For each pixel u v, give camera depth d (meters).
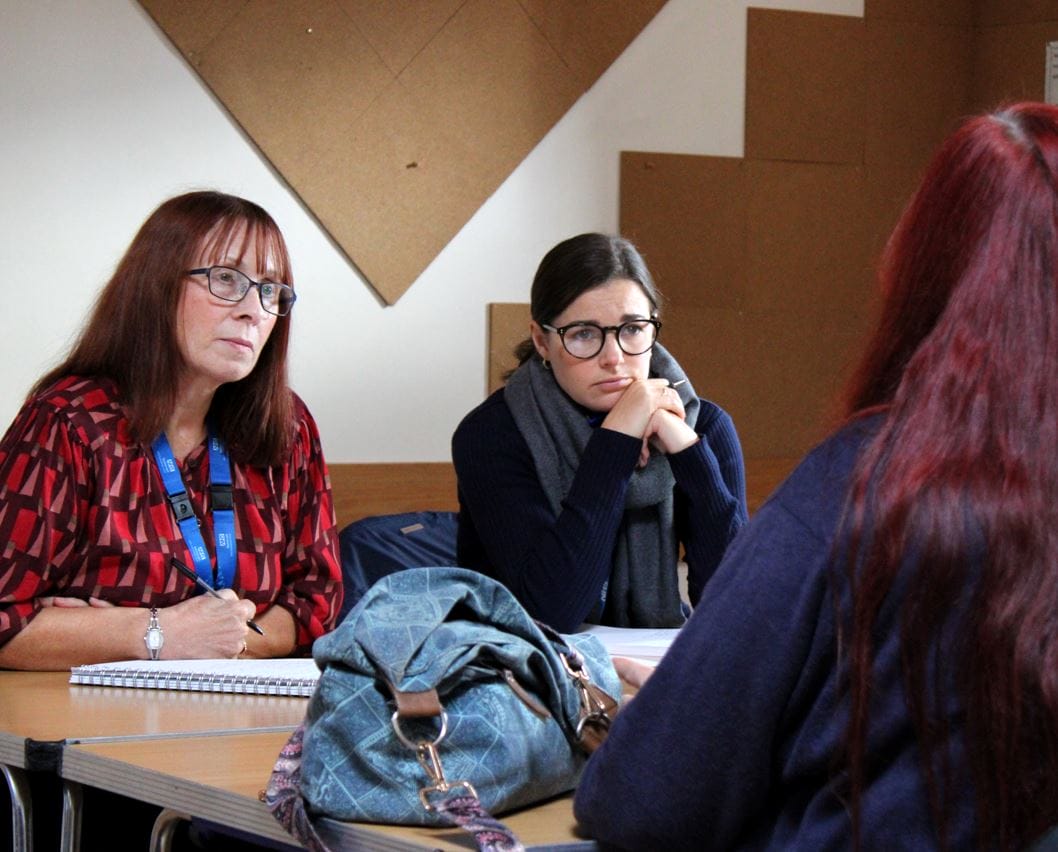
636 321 2.77
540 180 4.84
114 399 2.44
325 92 4.53
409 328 4.70
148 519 2.42
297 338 4.57
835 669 1.16
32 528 2.33
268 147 4.47
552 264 2.80
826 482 1.19
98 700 2.02
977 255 1.14
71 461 2.37
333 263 4.60
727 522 2.74
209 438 2.55
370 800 1.37
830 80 5.18
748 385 5.14
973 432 1.10
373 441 4.67
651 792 1.24
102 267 4.30
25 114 4.20
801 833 1.19
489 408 2.90
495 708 1.42
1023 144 1.16
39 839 1.95
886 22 5.24
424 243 4.69
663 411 2.75
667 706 1.23
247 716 1.92
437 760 1.36
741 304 5.12
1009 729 1.05
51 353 4.25
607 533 2.65
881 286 1.23
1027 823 1.06
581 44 4.85
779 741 1.21
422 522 3.36
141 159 4.34
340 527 4.59
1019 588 1.06
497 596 1.51
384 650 1.40
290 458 2.66
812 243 5.20
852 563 1.12
